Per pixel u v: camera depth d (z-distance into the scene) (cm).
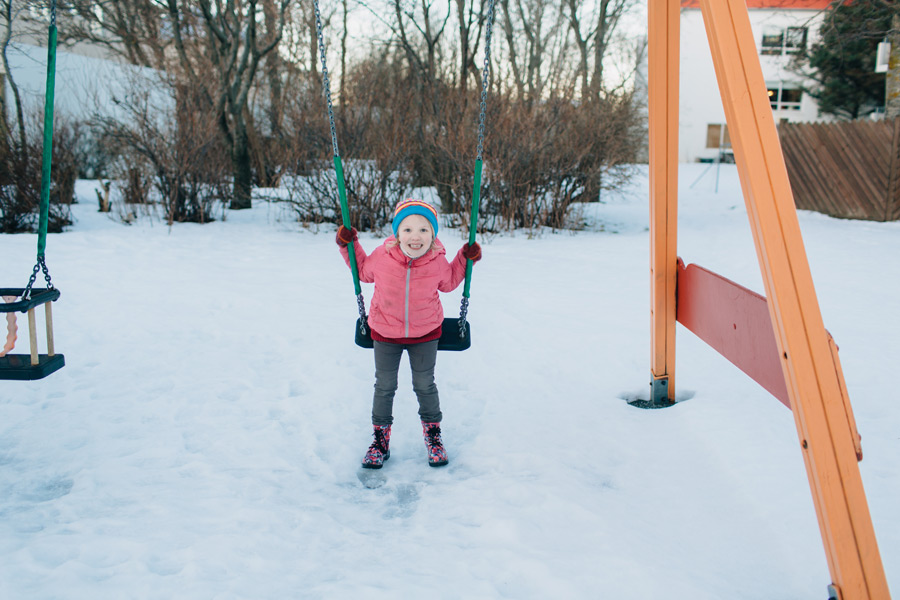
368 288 697
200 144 1154
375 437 321
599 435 336
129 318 567
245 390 412
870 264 791
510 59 1541
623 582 214
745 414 348
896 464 289
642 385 411
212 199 1206
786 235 192
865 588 188
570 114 1160
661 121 346
